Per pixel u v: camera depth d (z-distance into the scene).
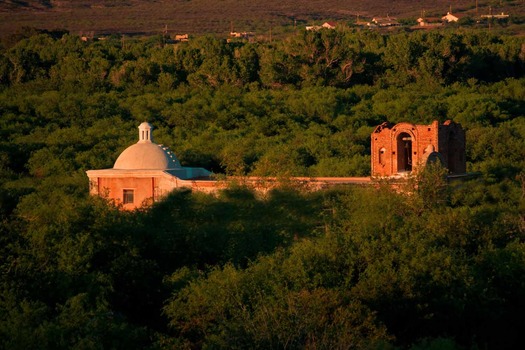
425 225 108.81
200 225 116.50
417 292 93.38
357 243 101.69
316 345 77.06
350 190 119.25
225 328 81.06
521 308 98.56
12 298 89.06
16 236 108.56
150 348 84.38
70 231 107.81
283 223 115.94
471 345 89.62
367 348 79.12
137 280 102.88
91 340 78.38
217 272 96.12
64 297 94.69
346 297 90.50
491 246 105.75
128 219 114.50
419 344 87.62
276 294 88.94
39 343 78.19
